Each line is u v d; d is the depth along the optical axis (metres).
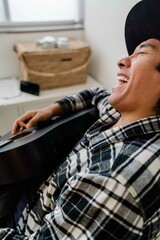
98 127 0.70
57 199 0.58
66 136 0.77
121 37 1.11
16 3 1.41
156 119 0.52
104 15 1.24
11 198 0.73
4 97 1.28
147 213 0.44
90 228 0.45
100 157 0.53
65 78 1.38
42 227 0.54
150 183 0.44
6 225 0.75
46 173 0.72
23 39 1.47
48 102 1.31
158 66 0.51
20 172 0.64
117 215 0.42
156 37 0.57
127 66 0.58
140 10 0.60
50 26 1.53
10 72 1.54
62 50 1.29
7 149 0.63
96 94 0.89
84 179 0.47
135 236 0.44
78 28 1.56
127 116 0.58
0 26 1.44
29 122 0.80
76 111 0.87
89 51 1.38
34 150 0.67
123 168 0.45
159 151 0.48
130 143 0.50
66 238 0.47
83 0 1.48
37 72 1.29
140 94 0.53
